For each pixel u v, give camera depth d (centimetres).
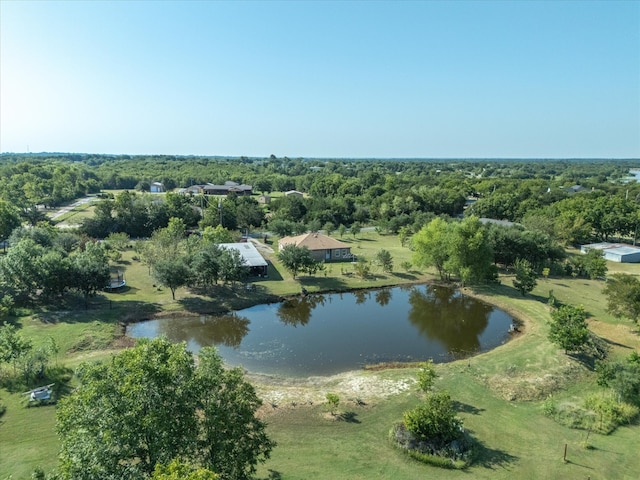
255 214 9088
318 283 5425
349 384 2995
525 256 6084
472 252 5144
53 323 3828
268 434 2341
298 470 2017
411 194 11194
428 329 4206
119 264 6059
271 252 7006
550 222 8050
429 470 2042
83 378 1485
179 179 16475
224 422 1548
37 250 4691
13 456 2059
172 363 1484
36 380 2783
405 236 7806
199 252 5075
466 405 2688
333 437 2322
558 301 4834
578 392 2906
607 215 8331
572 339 3253
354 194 13450
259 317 4459
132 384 1356
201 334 3984
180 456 1415
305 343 3819
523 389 2883
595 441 2297
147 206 8525
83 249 6272
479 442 2283
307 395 2809
